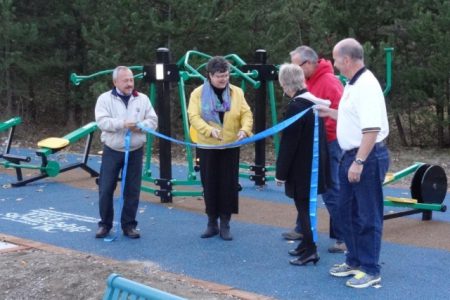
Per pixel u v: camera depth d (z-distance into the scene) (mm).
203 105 6961
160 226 7863
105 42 14773
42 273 5793
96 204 9203
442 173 8180
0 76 17750
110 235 7391
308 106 5801
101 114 6996
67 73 17984
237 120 7000
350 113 5324
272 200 9531
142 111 7121
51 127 19922
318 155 5855
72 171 11977
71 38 17797
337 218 6492
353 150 5379
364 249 5531
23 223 8039
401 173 8273
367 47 14141
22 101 19547
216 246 6930
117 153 7148
